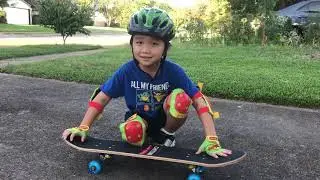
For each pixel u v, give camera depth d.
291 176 1.23
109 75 2.50
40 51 4.28
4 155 1.31
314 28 4.67
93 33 9.92
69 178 1.17
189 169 1.18
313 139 1.56
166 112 1.18
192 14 5.32
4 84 2.35
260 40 4.97
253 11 5.09
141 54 1.14
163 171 1.21
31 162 1.27
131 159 1.28
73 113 1.80
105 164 1.24
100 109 1.22
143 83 1.19
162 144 1.22
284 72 2.75
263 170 1.26
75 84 2.38
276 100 2.02
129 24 1.15
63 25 5.27
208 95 2.14
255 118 1.80
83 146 1.16
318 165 1.32
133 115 1.19
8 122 1.65
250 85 2.22
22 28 9.90
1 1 12.86
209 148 1.12
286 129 1.66
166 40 1.14
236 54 3.83
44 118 1.71
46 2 5.27
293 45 4.59
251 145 1.47
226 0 5.14
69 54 4.21
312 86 2.24
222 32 5.10
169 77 1.19
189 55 3.71
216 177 1.20
